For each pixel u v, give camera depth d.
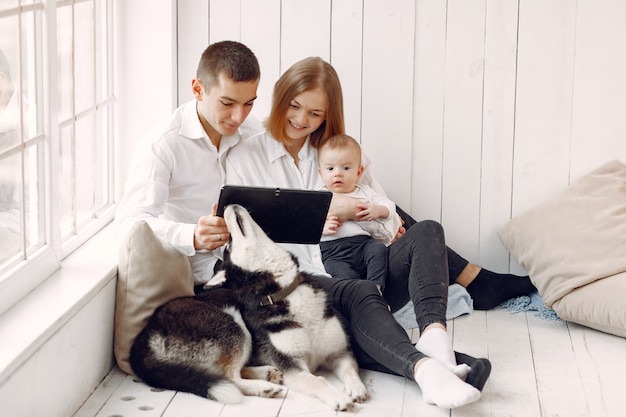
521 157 3.59
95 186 3.27
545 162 3.58
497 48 3.52
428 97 3.57
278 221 2.67
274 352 2.54
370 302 2.66
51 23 2.58
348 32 3.54
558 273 3.24
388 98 3.58
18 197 2.48
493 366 2.79
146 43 3.47
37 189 2.62
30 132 2.56
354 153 3.07
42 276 2.55
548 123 3.56
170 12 3.45
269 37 3.56
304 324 2.55
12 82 2.42
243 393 2.51
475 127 3.58
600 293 3.09
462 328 3.18
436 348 2.53
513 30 3.51
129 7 3.45
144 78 3.49
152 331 2.55
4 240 2.39
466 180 3.62
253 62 2.80
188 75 3.57
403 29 3.53
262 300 2.56
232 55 2.77
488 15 3.51
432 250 2.73
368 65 3.56
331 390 2.46
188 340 2.51
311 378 2.50
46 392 2.21
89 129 3.18
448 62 3.54
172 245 2.70
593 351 2.94
